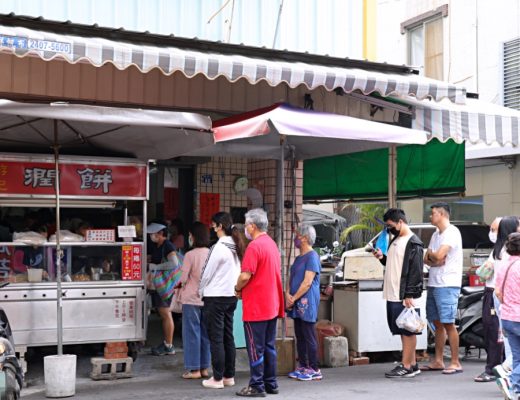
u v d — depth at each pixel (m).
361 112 10.06
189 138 7.51
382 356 9.02
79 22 8.39
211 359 7.11
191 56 6.92
